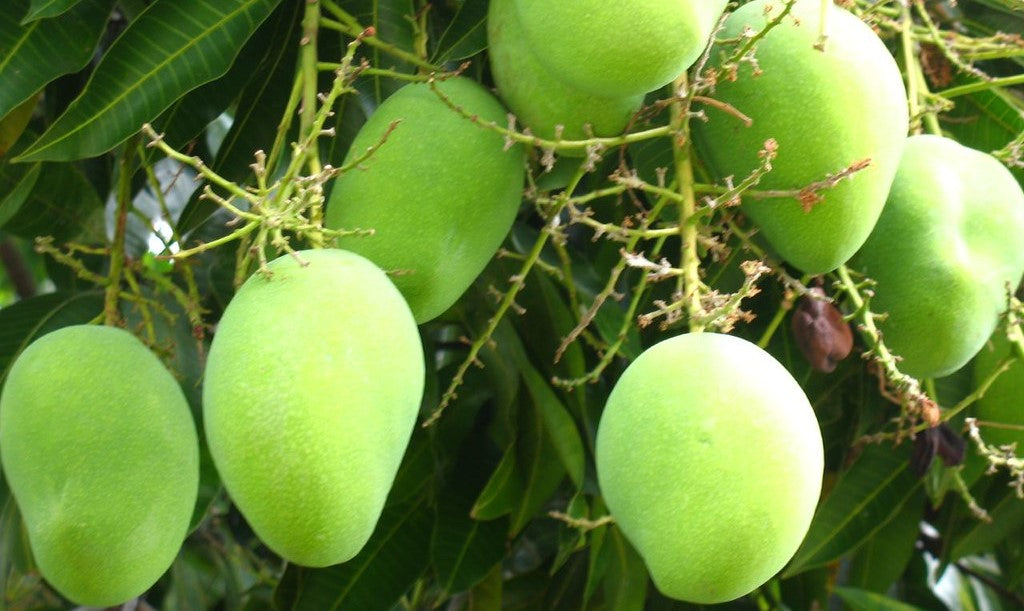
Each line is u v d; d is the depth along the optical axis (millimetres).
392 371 753
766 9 820
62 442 780
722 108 823
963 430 972
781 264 998
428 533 1021
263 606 1110
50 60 891
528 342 995
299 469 729
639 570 1018
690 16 779
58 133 864
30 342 956
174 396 810
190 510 807
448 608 1082
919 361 888
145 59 878
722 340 772
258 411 731
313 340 740
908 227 875
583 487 959
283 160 972
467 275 864
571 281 952
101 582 783
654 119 935
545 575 1099
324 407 732
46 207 1028
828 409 1061
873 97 828
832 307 908
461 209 844
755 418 743
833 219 832
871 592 1093
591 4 781
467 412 1024
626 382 772
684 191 835
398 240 834
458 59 919
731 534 734
